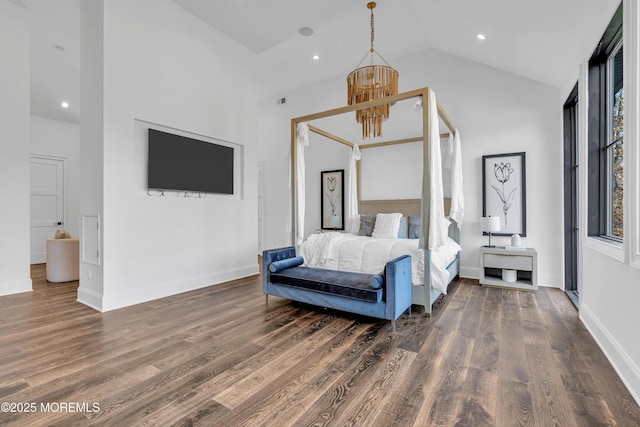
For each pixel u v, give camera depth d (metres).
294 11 3.99
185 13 3.96
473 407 1.62
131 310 3.22
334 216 5.91
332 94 5.97
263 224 7.02
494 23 3.34
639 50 1.76
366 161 5.51
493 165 4.48
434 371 1.99
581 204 2.88
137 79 3.46
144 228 3.54
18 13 3.88
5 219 3.81
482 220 4.16
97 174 3.25
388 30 4.46
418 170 5.07
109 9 3.23
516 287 3.99
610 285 2.18
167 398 1.72
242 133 4.75
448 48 4.60
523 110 4.32
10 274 3.84
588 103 2.78
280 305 3.42
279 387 1.82
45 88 5.54
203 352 2.28
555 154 4.14
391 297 2.69
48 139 6.41
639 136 1.78
